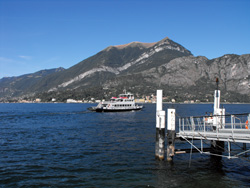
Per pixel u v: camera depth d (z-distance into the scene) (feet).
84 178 79.20
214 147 98.17
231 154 106.73
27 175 81.92
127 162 96.63
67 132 189.57
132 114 420.77
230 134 76.28
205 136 81.05
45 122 277.64
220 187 71.46
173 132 89.30
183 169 86.69
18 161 99.40
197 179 77.51
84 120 303.89
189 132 88.38
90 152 115.65
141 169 87.25
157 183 74.54
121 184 74.02
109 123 264.31
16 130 204.13
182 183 74.38
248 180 76.84
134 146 129.70
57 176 81.05
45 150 120.88
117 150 119.65
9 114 427.33
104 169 88.12
